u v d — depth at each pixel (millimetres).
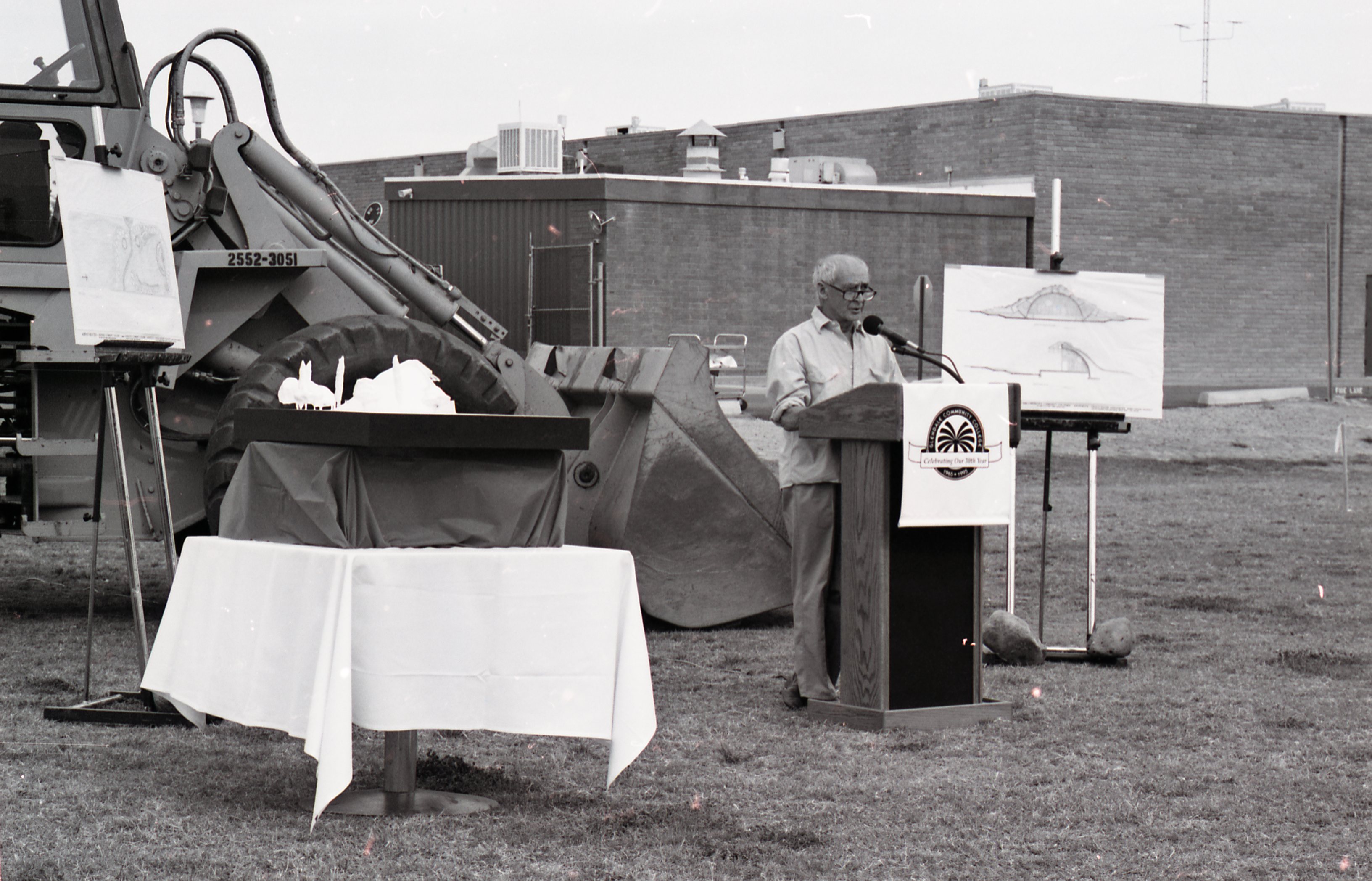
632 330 22266
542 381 8047
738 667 6535
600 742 5020
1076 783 4520
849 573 5367
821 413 5414
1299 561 9859
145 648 5410
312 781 4449
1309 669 6320
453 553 3926
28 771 4504
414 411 4098
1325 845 3930
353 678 3836
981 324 6746
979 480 5312
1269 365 29016
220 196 7324
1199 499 13727
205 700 4176
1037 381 6762
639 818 4105
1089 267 27266
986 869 3711
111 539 7070
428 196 23109
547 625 4004
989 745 5016
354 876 3584
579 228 22141
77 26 7117
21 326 6949
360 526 3963
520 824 4027
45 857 3658
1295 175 28906
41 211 6898
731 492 7750
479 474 4051
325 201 7715
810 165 25484
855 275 5723
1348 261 29453
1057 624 7496
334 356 7035
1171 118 27781
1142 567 9555
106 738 4965
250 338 7641
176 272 6180
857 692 5352
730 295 23078
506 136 23156
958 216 24750
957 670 5438
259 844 3818
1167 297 28094
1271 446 18953
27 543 10234
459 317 7895
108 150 7156
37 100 7031
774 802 4297
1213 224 28297
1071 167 27156
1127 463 17047
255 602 4066
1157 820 4145
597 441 7938
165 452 7215
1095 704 5648
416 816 4098
